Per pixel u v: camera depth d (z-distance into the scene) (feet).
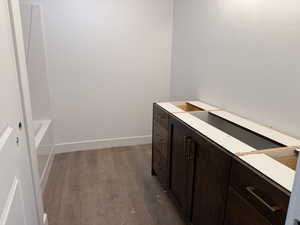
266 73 5.42
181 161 6.04
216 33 7.29
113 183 8.09
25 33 8.71
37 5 8.66
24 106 4.46
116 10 9.79
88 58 9.95
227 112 6.82
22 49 4.44
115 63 10.35
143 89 11.06
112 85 10.56
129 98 10.96
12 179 3.51
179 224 6.20
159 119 7.61
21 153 4.21
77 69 9.92
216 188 4.43
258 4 5.52
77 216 6.44
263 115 5.61
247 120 6.02
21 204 3.95
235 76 6.52
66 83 9.92
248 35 5.91
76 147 10.72
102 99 10.58
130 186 7.94
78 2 9.26
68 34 9.46
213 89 7.68
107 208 6.79
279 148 4.16
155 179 8.41
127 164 9.51
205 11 7.84
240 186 3.72
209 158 4.64
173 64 10.84
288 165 4.07
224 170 4.14
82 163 9.53
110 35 9.98
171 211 6.71
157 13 10.35
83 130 10.68
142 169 9.11
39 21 8.80
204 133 4.99
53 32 9.26
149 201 7.14
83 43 9.72
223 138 4.69
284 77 4.95
